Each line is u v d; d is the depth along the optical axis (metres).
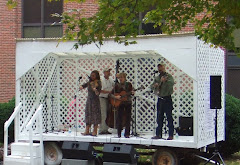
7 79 19.50
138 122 13.77
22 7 19.75
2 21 19.62
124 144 11.95
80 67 14.59
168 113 12.00
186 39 11.74
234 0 8.18
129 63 13.94
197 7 9.30
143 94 13.87
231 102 13.87
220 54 13.47
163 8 8.79
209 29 9.61
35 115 12.83
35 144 13.00
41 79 14.61
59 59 14.78
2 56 19.55
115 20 8.91
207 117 12.21
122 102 12.56
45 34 19.61
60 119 14.88
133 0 8.68
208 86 12.36
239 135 13.63
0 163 13.57
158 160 12.12
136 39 12.43
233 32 9.32
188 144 11.59
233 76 17.47
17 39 13.90
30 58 13.80
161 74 12.16
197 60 11.69
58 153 13.38
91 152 12.34
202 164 13.03
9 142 15.81
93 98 13.02
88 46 13.12
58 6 19.44
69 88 14.78
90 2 18.52
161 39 12.10
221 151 13.98
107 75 13.59
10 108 15.76
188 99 13.09
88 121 13.03
